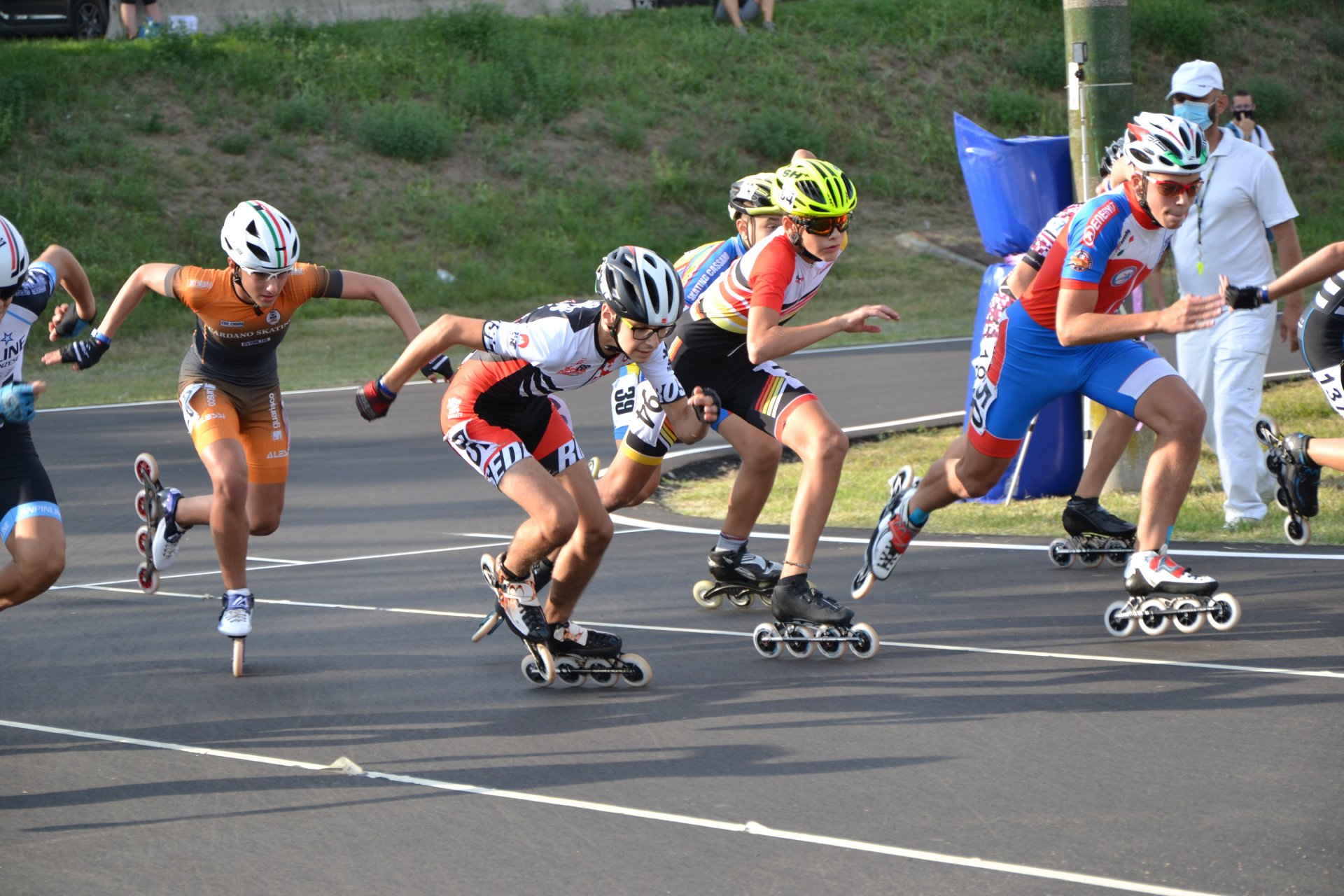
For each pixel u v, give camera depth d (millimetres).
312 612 15352
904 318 50188
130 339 49125
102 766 10234
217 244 54094
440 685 12352
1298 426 24797
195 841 8719
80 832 8898
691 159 65000
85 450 28766
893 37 75375
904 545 14141
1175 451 12625
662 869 8055
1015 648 12797
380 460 26781
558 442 12305
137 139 57594
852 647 12789
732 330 13500
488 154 62531
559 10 73438
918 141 69562
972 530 18703
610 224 60656
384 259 55656
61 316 13125
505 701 11805
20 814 9250
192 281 12875
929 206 66500
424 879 8016
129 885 8047
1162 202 12188
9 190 52812
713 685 12086
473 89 64625
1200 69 16797
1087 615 13883
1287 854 7875
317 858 8398
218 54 62656
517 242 58281
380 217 57656
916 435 27141
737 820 8805
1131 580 12789
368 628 14539
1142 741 10031
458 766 10094
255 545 19281
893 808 8914
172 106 59625
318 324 51719
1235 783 9062
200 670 12969
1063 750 9906
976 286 57844
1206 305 11688
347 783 9781
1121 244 12516
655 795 9336
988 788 9211
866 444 26422
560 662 12078
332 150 60188
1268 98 74812
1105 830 8359
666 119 67188
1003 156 20016
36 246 51062
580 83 67562
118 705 11844
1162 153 11906
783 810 8969
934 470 13852
